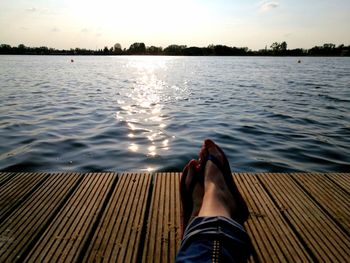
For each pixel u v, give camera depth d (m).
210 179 1.02
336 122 3.74
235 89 7.71
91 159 2.39
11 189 1.27
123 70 18.70
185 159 2.41
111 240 0.94
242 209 0.98
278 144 2.81
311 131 3.29
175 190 1.27
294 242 0.95
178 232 0.99
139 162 2.35
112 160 2.38
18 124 3.48
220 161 1.11
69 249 0.90
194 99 5.86
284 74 14.30
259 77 12.31
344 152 2.60
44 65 22.52
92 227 1.01
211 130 3.30
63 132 3.16
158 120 3.84
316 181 1.36
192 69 19.81
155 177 1.39
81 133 3.13
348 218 1.08
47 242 0.93
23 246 0.91
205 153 1.15
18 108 4.57
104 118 3.93
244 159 2.41
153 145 2.77
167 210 1.12
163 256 0.88
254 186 1.31
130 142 2.85
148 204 1.17
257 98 5.96
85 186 1.30
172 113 4.34
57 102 5.26
